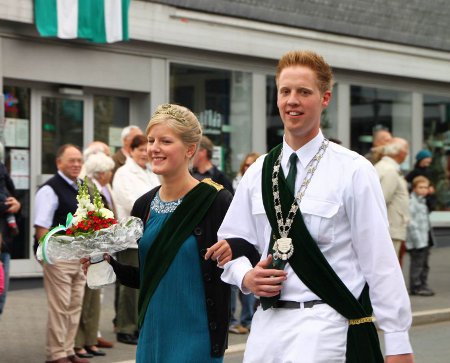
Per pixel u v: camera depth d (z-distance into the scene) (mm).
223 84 20156
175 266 5535
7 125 16625
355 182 4711
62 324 10594
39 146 17156
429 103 25984
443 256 23359
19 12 15867
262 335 4777
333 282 4664
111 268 5828
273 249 4773
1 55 16062
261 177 4949
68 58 17125
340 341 4641
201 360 5488
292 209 4762
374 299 4660
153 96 18609
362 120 23844
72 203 10609
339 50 22547
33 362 10789
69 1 16406
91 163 11328
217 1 19328
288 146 4895
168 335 5535
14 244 16781
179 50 19031
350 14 22578
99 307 11359
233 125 20406
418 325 14266
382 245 4664
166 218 5629
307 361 4586
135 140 11938
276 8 20656
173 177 5660
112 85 17859
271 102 21234
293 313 4707
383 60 23828
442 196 26234
